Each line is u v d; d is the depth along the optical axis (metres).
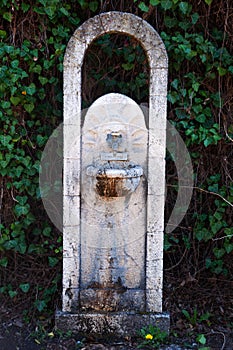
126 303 3.33
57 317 3.26
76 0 3.62
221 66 3.67
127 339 3.26
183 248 3.94
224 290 3.91
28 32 3.58
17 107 3.61
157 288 3.31
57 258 3.80
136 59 3.78
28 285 3.73
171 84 3.65
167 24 3.65
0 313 3.67
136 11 3.69
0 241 3.73
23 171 3.69
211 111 3.77
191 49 3.66
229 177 3.81
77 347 3.14
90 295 3.31
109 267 3.33
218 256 3.87
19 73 3.53
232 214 3.87
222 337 3.38
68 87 3.14
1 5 3.50
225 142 3.79
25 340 3.31
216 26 3.72
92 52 3.78
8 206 3.75
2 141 3.57
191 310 3.73
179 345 3.23
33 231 3.85
